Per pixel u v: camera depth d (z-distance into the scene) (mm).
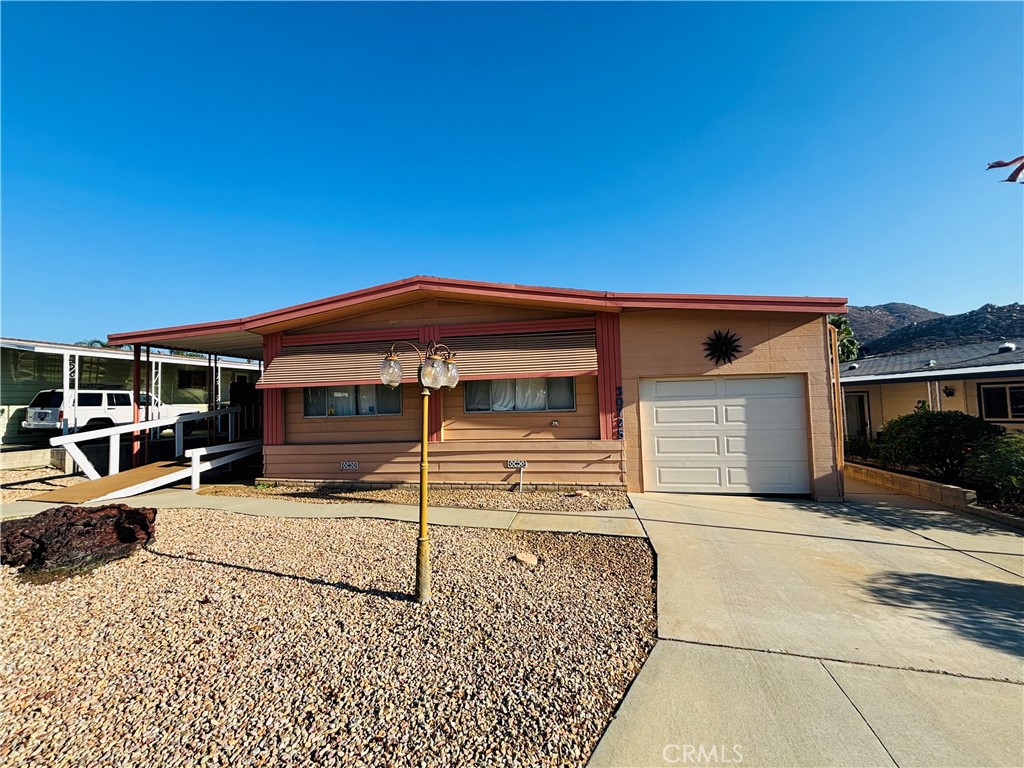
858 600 3910
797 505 7293
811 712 2494
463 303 8836
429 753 2197
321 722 2408
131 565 4676
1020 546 5344
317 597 3881
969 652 3088
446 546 5230
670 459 8188
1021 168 3619
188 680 2779
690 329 8086
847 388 15336
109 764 2158
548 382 8656
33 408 15008
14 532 5066
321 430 9375
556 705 2543
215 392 15703
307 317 8766
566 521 6324
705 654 3059
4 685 2768
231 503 7766
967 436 8023
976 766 2121
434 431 8836
